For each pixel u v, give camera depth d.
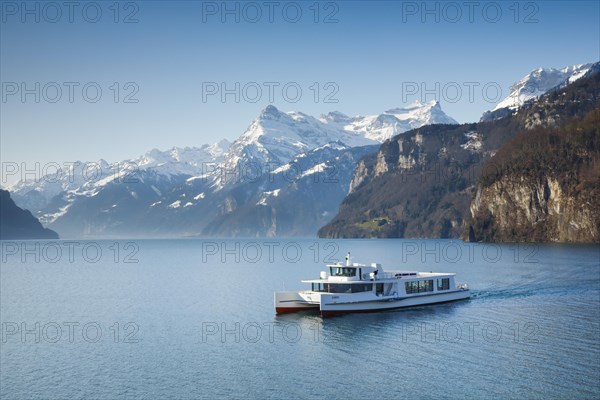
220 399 66.38
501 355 79.19
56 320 112.00
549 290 139.00
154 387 70.38
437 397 65.44
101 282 182.75
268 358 80.81
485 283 153.75
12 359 82.88
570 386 67.25
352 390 68.12
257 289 155.38
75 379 73.69
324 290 112.75
